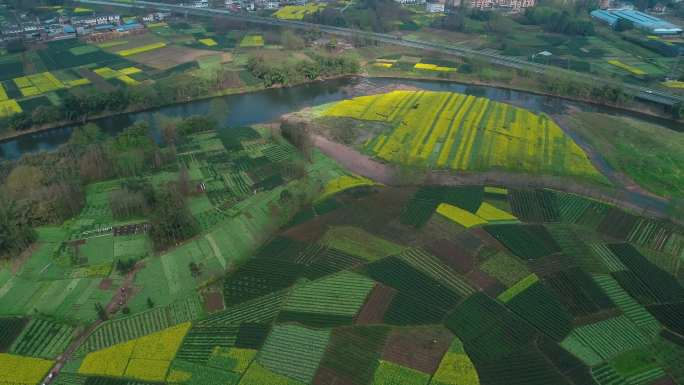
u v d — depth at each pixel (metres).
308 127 182.38
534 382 83.31
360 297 101.44
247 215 129.00
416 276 106.94
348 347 90.06
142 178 146.12
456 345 90.19
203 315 97.56
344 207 131.62
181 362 87.06
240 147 165.38
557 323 95.06
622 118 192.50
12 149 174.75
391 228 122.62
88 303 100.62
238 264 111.19
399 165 153.88
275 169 151.00
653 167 153.62
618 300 100.44
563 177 146.88
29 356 88.75
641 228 122.25
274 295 102.38
